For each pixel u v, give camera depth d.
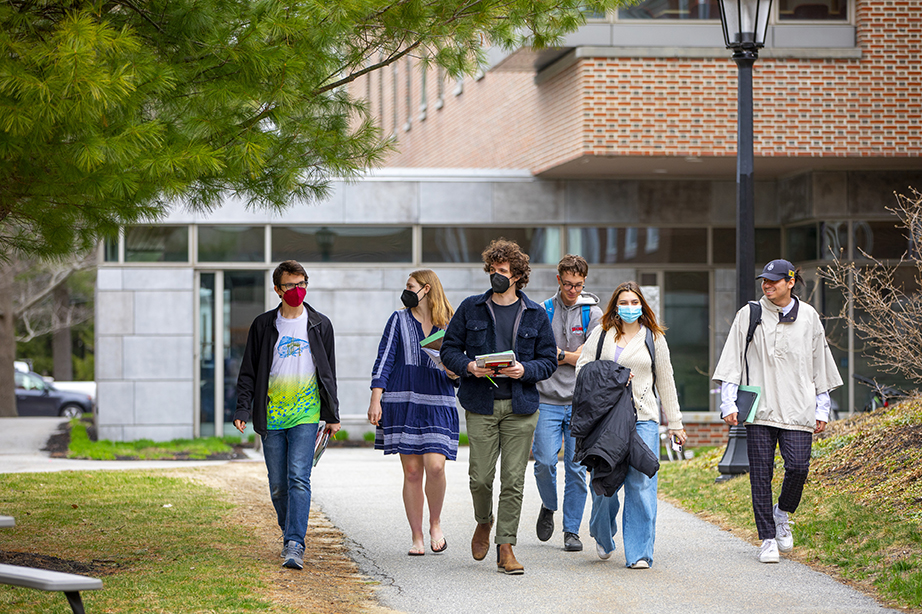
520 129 31.50
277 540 12.66
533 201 29.92
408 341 11.68
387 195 29.58
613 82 25.70
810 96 25.81
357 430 29.27
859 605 9.46
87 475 18.31
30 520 13.52
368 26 11.25
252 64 9.59
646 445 10.92
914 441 14.55
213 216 28.92
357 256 29.58
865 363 28.48
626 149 25.69
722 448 19.73
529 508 15.45
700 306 30.45
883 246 28.73
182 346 28.78
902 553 10.77
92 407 48.44
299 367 11.07
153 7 9.81
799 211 29.31
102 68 7.95
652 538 11.13
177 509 14.71
